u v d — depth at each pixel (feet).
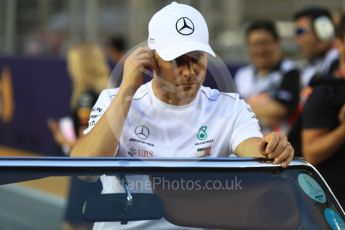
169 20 27.12
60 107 86.74
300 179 25.71
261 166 25.79
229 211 25.38
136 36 113.91
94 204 25.07
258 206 25.50
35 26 126.31
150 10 112.98
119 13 120.88
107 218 25.03
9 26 121.60
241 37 103.50
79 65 54.54
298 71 60.03
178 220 25.16
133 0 114.52
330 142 39.17
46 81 90.22
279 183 25.62
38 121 92.17
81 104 54.29
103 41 113.19
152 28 27.37
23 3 123.54
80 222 26.53
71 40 124.88
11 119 99.14
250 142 28.27
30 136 94.63
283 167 25.88
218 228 25.29
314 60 56.39
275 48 60.75
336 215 25.07
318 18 55.21
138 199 25.03
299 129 42.55
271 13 110.52
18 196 28.27
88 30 123.34
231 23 108.06
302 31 55.88
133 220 24.97
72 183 26.76
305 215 25.08
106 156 26.55
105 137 27.07
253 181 25.54
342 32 42.96
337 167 39.68
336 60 51.67
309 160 40.40
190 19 27.30
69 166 24.70
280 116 59.93
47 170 24.59
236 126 28.86
